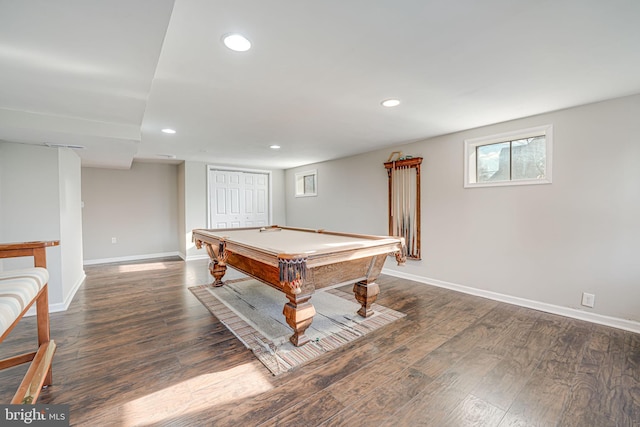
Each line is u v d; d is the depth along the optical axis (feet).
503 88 7.49
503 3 4.25
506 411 5.04
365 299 9.11
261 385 5.75
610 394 5.47
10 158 9.30
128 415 4.89
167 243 20.85
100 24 3.87
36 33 4.05
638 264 8.04
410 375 6.08
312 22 4.66
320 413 4.98
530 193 9.96
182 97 7.82
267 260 7.00
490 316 9.26
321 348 7.21
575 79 6.98
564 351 7.04
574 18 4.63
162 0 3.43
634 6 4.32
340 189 17.81
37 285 4.71
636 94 7.91
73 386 5.64
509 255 10.52
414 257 13.44
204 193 19.81
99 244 18.34
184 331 8.14
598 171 8.59
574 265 9.10
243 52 5.59
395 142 13.61
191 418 4.85
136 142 9.45
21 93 6.29
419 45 5.42
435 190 12.67
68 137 8.63
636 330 8.06
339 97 7.99
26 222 9.49
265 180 22.66
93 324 8.60
